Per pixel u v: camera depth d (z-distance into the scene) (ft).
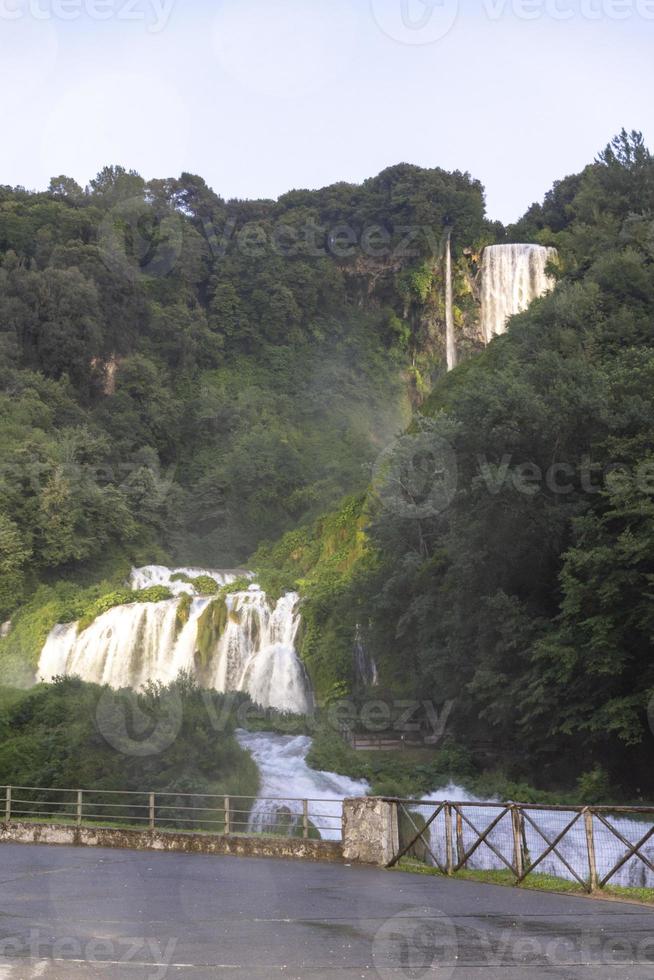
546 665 138.82
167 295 431.84
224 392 407.03
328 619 220.84
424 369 443.32
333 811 142.20
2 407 330.75
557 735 142.72
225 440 391.04
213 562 334.03
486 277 424.87
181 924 46.96
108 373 386.32
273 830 134.51
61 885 60.54
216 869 70.49
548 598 152.66
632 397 146.72
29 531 280.10
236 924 47.19
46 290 371.76
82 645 246.06
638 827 103.91
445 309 439.63
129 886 60.23
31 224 415.64
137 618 242.58
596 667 129.08
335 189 465.47
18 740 143.95
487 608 151.02
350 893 58.13
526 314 235.40
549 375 156.46
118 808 132.16
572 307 216.33
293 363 435.12
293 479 362.33
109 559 295.07
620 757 141.79
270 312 439.22
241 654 232.53
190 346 412.36
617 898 57.26
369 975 37.40
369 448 395.55
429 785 150.10
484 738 161.07
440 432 173.06
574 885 61.72
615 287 223.71
